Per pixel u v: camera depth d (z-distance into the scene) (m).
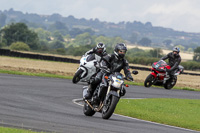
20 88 56.06
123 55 37.06
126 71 37.34
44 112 37.06
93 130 29.44
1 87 54.50
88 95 38.03
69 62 184.75
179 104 58.00
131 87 77.69
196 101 64.81
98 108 37.12
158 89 79.88
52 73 96.75
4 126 27.58
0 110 35.16
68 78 84.88
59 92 57.03
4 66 102.06
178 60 77.44
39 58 179.50
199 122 42.38
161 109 50.19
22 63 134.62
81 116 37.38
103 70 37.53
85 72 61.66
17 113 34.47
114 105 35.78
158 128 35.09
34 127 28.31
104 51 59.81
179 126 39.12
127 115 43.28
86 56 62.69
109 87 36.31
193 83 114.81
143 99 59.69
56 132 27.08
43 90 57.12
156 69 76.31
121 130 31.03
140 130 32.38
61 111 39.47
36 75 82.62
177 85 98.56
